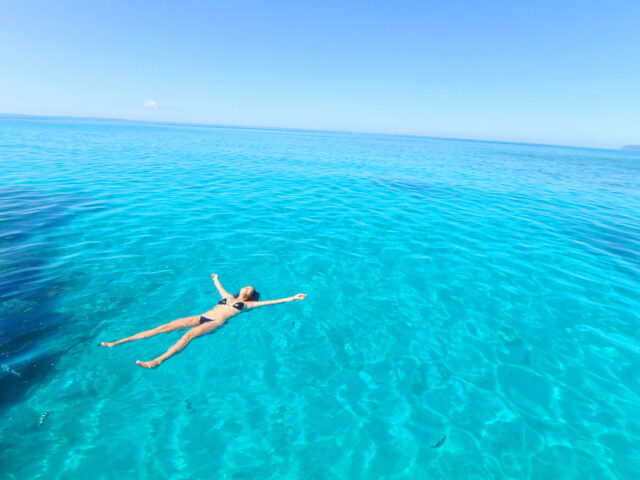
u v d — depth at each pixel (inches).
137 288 267.6
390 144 3191.4
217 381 187.9
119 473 138.8
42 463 138.6
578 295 295.6
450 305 276.1
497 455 156.5
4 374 175.6
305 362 207.6
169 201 517.0
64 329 213.6
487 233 452.4
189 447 152.2
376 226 459.2
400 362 212.7
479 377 203.2
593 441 164.2
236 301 244.5
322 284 298.2
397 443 161.0
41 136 1485.0
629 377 205.2
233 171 863.1
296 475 144.6
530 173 1238.9
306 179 805.9
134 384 179.6
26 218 398.0
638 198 795.4
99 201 489.4
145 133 2469.2
